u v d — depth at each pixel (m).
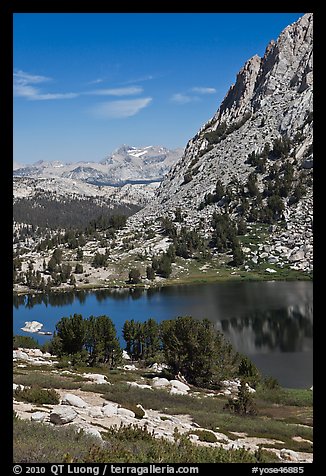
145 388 44.62
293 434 32.62
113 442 20.38
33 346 80.38
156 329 84.75
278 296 165.50
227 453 19.27
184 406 38.69
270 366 86.12
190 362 60.78
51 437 19.00
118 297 189.50
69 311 163.50
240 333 116.00
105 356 72.56
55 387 38.72
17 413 25.22
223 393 55.31
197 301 165.12
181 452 18.56
